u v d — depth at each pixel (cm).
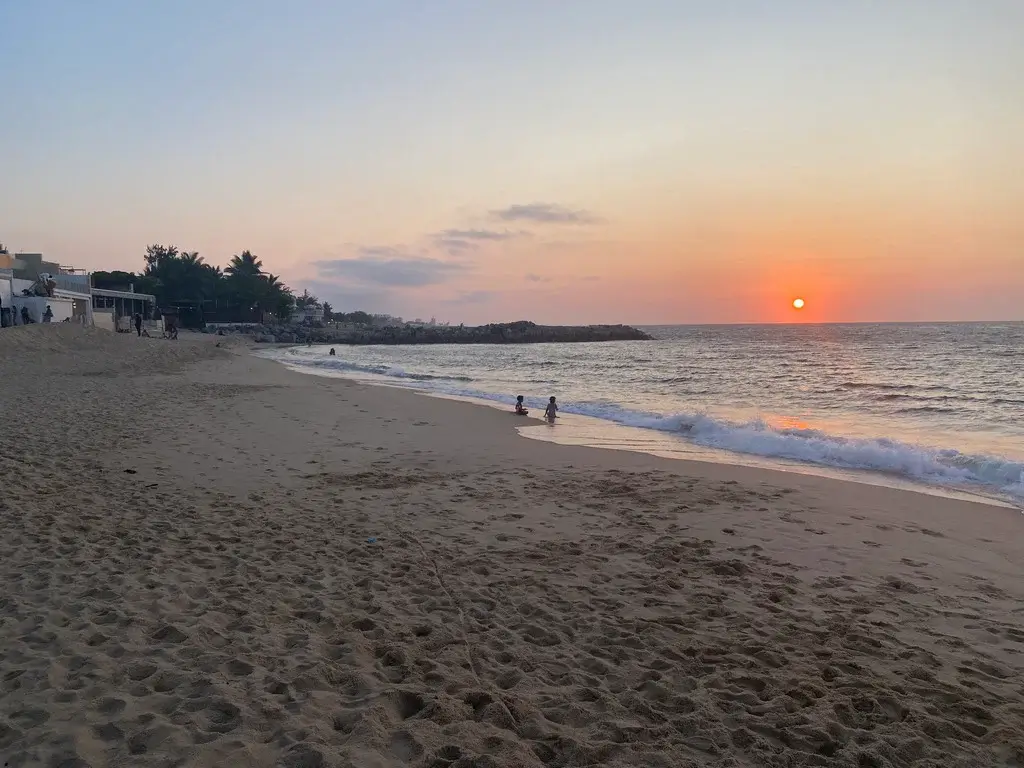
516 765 296
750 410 1820
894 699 361
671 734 326
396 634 429
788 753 312
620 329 11931
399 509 739
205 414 1445
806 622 462
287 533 636
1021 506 798
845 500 809
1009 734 328
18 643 388
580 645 424
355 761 290
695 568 568
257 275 10325
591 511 748
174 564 535
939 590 526
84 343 3253
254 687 350
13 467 841
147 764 281
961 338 7762
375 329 11981
